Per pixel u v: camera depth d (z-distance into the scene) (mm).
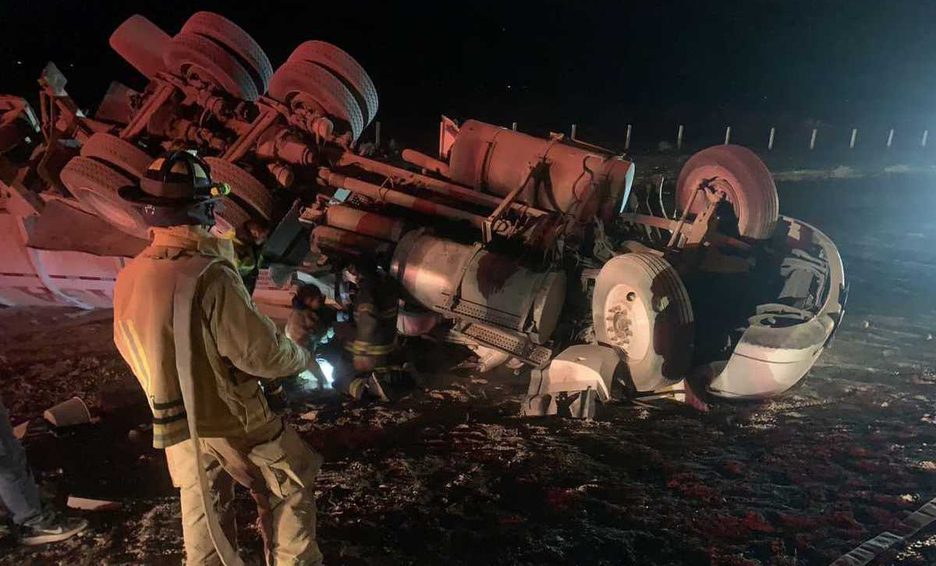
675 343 5555
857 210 14023
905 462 4867
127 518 4258
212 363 2855
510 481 4676
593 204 6137
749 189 6266
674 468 4832
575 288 6156
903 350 6992
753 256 6508
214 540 2943
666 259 6312
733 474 4750
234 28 6996
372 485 4637
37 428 5371
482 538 4070
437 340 6625
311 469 3238
